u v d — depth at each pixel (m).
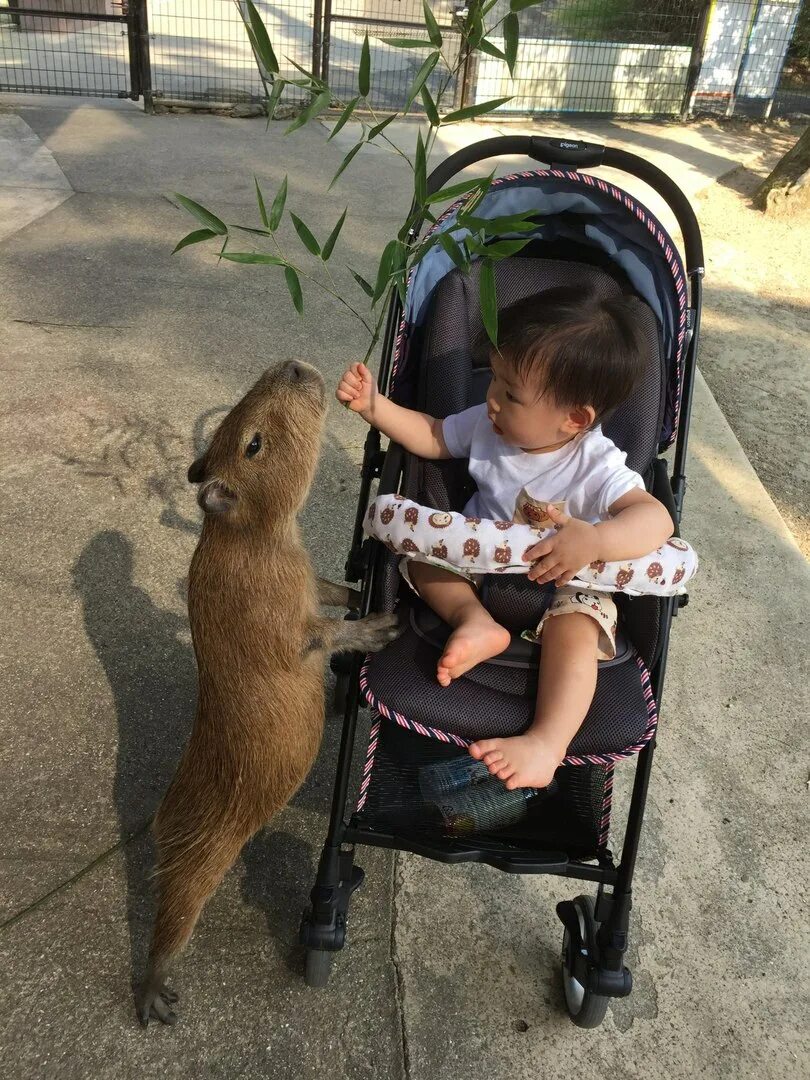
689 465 4.49
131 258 5.71
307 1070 2.21
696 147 9.34
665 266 2.73
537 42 9.52
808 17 10.31
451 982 2.41
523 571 2.15
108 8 11.25
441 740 2.10
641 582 2.14
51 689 3.04
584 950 2.21
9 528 3.62
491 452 2.46
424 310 2.79
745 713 3.25
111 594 3.40
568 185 2.72
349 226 6.48
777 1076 2.31
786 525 4.23
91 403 4.36
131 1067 2.18
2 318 4.95
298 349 4.94
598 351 2.13
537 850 2.15
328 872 2.17
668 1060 2.31
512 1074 2.24
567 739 2.02
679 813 2.90
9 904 2.46
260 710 2.17
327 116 8.96
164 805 2.31
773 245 7.27
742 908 2.66
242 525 2.16
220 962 2.39
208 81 9.64
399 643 2.26
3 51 10.10
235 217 6.42
